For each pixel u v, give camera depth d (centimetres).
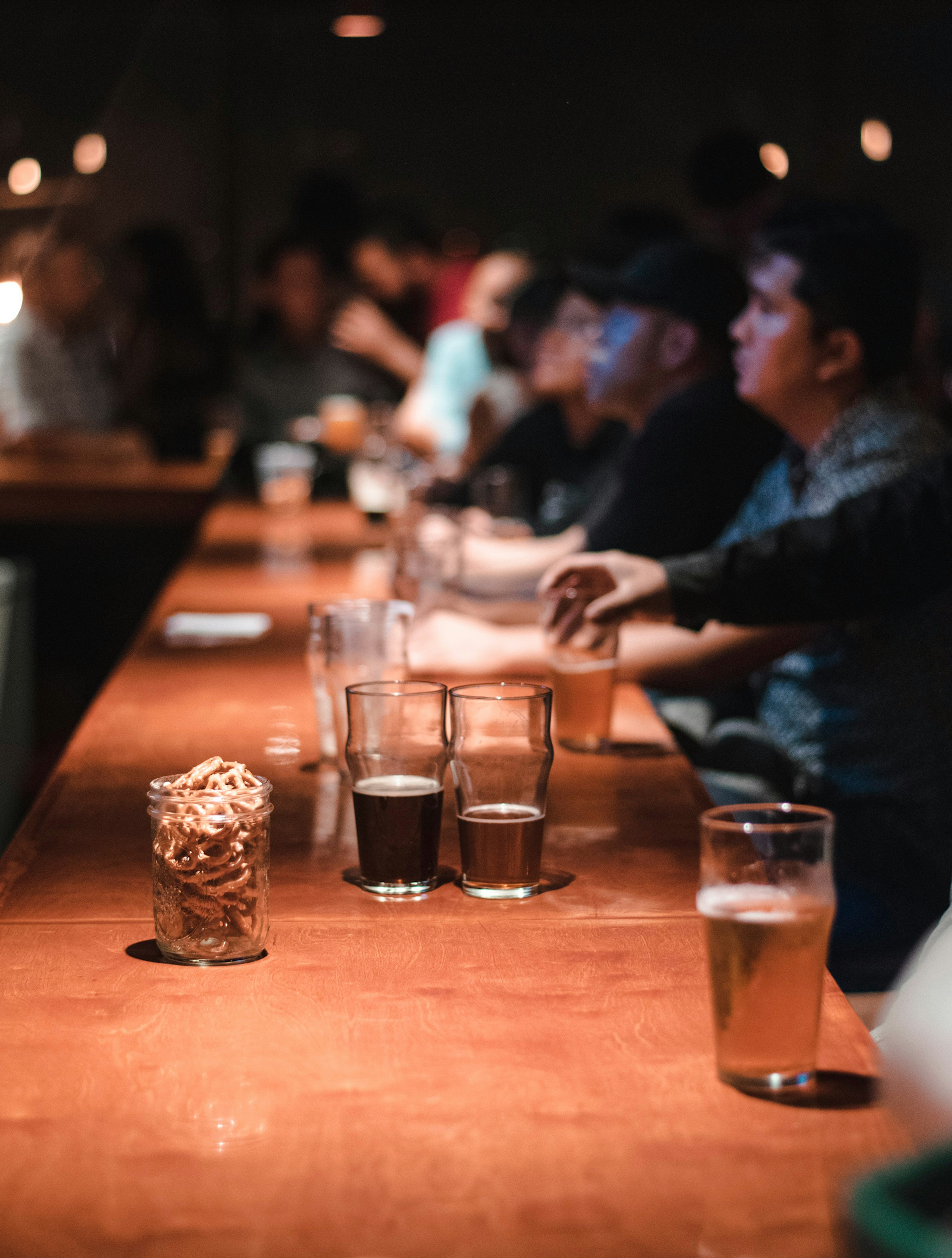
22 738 457
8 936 123
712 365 324
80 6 852
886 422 230
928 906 210
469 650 222
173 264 692
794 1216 78
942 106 833
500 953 119
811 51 881
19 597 455
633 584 187
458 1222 78
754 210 434
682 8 884
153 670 233
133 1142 87
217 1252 75
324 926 125
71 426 657
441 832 151
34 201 841
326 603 181
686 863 143
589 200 905
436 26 894
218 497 547
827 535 189
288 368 637
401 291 732
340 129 903
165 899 116
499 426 550
